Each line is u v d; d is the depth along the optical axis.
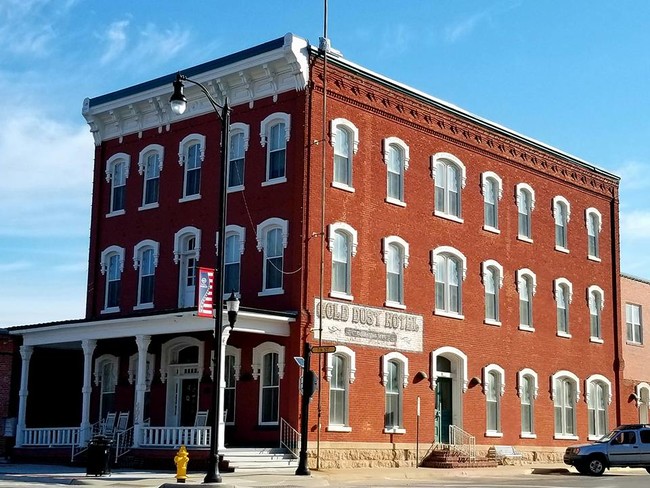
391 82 36.06
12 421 38.03
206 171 35.62
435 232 37.56
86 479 25.81
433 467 34.91
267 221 33.16
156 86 37.12
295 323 31.55
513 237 41.81
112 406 37.16
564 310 44.59
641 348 51.19
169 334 34.47
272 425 31.75
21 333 36.53
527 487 25.78
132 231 37.94
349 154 34.38
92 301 38.78
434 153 38.12
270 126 33.88
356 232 34.00
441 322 37.28
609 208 48.75
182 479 24.59
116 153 39.19
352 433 32.75
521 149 42.97
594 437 45.00
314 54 33.25
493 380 39.78
